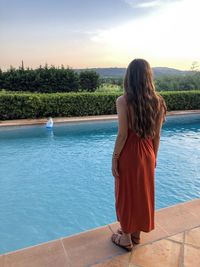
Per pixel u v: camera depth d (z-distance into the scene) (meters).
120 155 2.17
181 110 15.91
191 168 6.89
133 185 2.18
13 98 12.36
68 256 2.35
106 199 5.14
